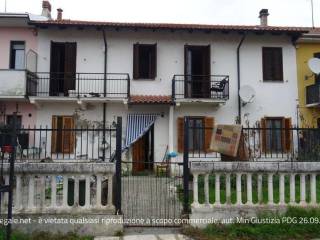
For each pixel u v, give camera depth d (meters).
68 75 18.08
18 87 16.97
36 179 8.06
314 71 18.06
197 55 19.09
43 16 19.19
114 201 8.10
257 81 18.83
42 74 18.23
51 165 7.77
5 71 17.02
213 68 18.78
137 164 17.78
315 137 8.90
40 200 7.77
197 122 18.41
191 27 17.73
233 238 7.55
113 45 18.47
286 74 19.00
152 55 18.70
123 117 18.02
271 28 18.08
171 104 17.56
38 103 17.45
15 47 18.56
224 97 17.92
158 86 18.47
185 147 8.38
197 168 8.10
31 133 16.69
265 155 9.60
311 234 7.80
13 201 7.78
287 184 9.12
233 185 9.36
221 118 18.45
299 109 18.86
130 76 18.41
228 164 8.14
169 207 10.10
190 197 9.53
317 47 19.30
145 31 18.52
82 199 8.12
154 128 18.09
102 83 18.16
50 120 17.83
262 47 19.03
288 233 7.76
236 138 9.05
